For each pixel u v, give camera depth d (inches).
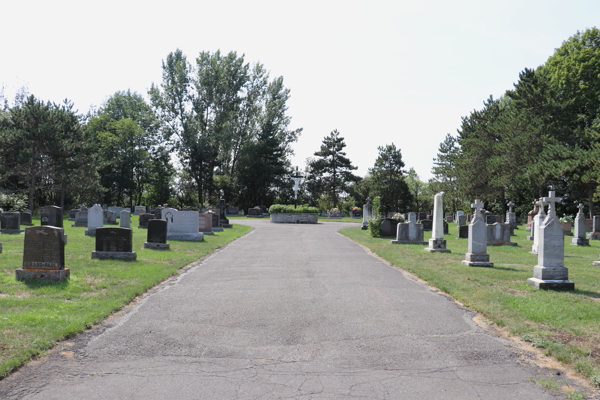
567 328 292.5
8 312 310.3
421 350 255.4
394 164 2869.1
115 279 444.5
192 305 357.7
